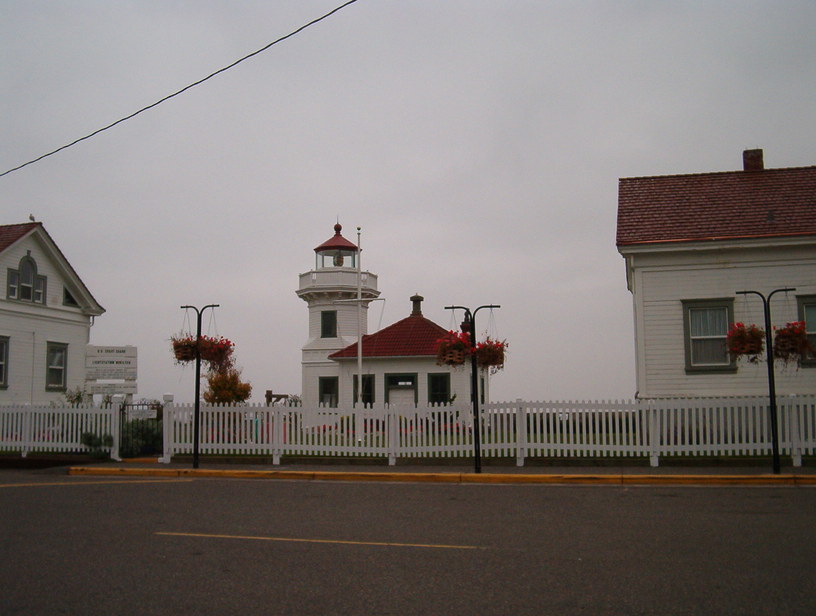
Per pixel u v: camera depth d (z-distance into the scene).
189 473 19.75
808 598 7.23
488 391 45.06
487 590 7.61
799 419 18.67
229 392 35.19
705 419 19.61
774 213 24.09
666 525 11.22
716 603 7.09
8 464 22.66
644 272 23.88
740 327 19.33
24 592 7.67
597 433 19.66
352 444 21.05
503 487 16.81
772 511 12.52
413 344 42.47
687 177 27.03
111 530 11.08
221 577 8.21
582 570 8.40
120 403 22.88
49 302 32.81
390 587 7.75
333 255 50.53
